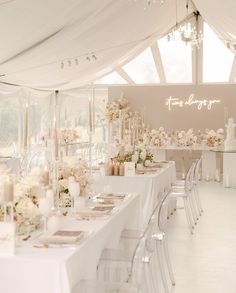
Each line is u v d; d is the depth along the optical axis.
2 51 9.15
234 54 14.26
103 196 4.99
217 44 14.40
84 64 11.98
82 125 17.72
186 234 6.74
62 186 4.32
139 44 12.36
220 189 11.41
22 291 2.78
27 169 9.95
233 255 5.64
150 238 3.72
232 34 9.99
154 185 6.85
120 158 7.70
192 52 14.65
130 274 3.26
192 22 13.81
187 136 13.49
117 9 8.72
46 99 16.75
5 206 3.14
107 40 10.33
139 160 7.93
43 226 3.57
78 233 3.22
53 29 8.54
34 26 8.05
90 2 7.77
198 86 14.93
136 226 5.16
